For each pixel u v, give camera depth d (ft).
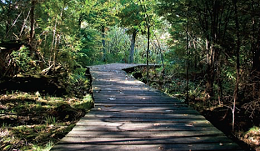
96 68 42.24
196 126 10.29
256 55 16.84
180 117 11.75
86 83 26.30
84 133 9.12
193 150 7.68
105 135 8.96
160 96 17.46
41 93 18.01
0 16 21.40
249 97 17.53
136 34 72.59
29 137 10.37
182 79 32.24
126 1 55.62
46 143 9.91
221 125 16.26
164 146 7.98
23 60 18.75
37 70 20.10
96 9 39.32
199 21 21.36
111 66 48.88
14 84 17.44
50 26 21.72
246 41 17.87
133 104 14.62
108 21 59.77
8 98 15.40
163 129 9.80
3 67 17.66
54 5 21.07
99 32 66.74
